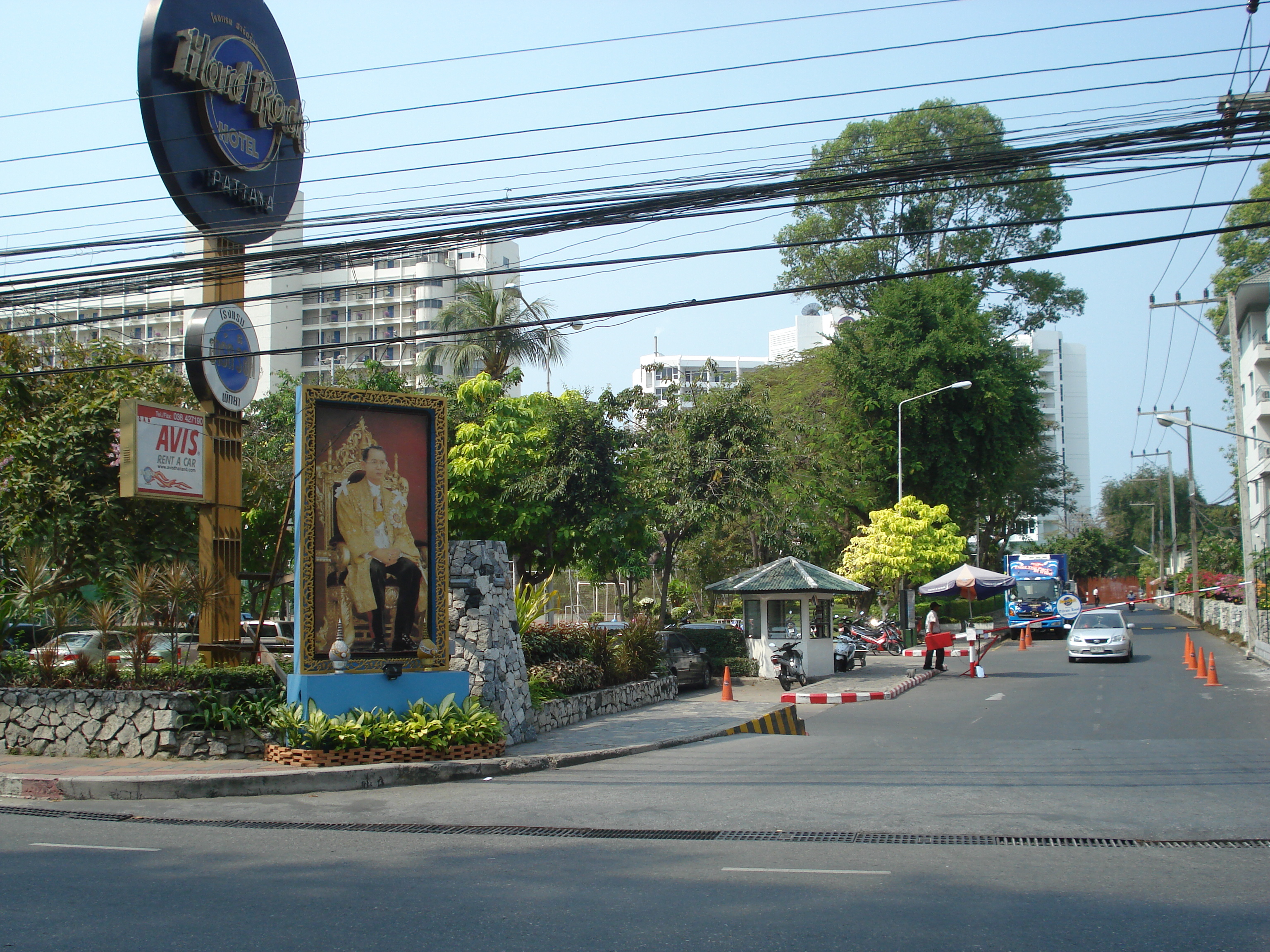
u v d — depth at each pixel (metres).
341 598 13.37
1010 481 48.62
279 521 26.16
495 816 9.81
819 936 5.73
